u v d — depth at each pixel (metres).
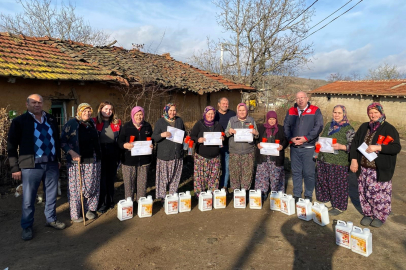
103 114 4.82
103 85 7.98
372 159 4.07
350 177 7.41
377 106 4.11
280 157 5.21
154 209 5.11
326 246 3.84
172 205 4.88
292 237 4.09
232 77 20.69
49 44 9.19
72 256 3.55
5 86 6.10
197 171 5.22
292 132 5.12
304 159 5.05
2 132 5.84
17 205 5.11
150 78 8.41
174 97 10.32
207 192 5.14
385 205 4.22
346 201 4.68
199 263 3.44
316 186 5.05
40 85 6.66
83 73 7.34
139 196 4.91
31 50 8.02
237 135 5.01
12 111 6.03
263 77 20.22
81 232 4.19
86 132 4.34
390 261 3.46
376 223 4.29
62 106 7.32
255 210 5.11
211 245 3.88
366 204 4.42
